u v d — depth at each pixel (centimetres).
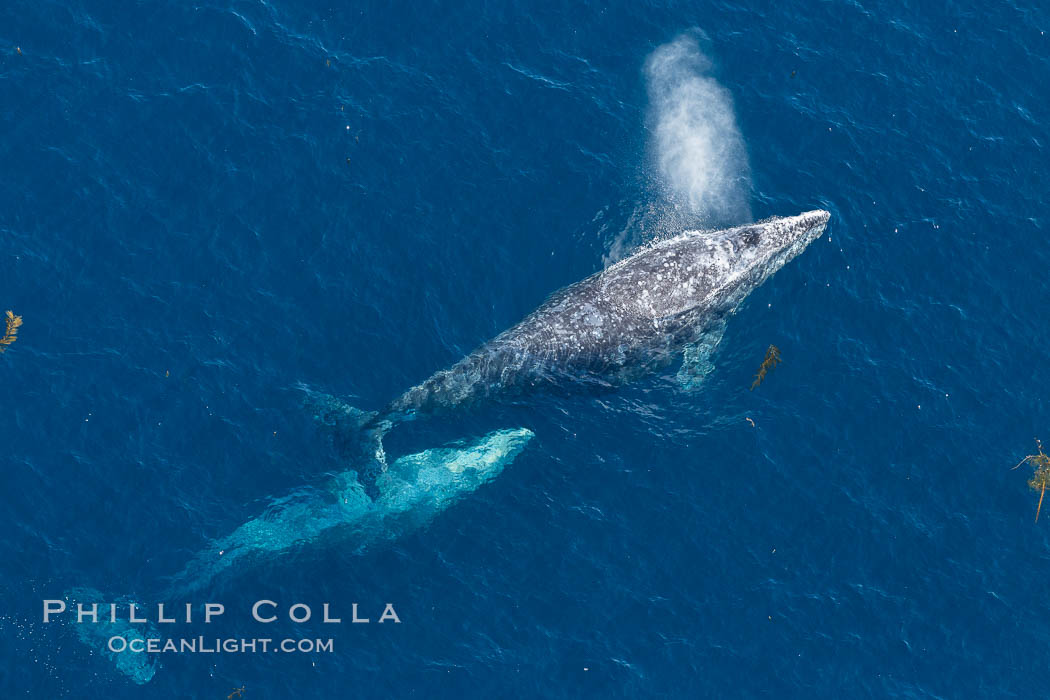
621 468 16400
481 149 18888
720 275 17312
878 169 19125
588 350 16588
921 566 15988
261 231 17988
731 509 16200
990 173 19300
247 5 19988
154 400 16488
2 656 14638
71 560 15338
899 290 18038
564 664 15112
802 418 16850
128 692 14575
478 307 17425
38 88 18912
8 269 17338
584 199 18375
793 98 19750
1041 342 17788
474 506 16038
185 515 15712
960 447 16788
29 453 15988
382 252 17862
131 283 17425
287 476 16062
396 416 16250
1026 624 15688
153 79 19212
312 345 17075
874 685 15200
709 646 15325
